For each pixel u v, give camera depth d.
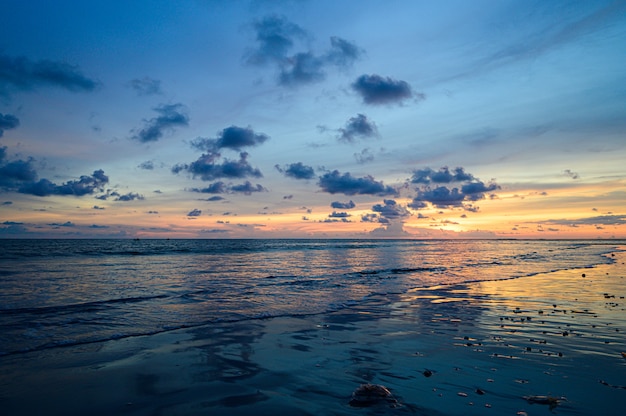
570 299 14.06
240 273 23.28
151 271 23.92
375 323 10.34
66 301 13.02
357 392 5.45
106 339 8.57
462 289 16.80
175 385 5.98
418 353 7.61
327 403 5.29
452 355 7.45
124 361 7.13
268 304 13.01
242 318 10.86
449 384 5.93
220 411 5.05
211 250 57.16
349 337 8.90
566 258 42.31
